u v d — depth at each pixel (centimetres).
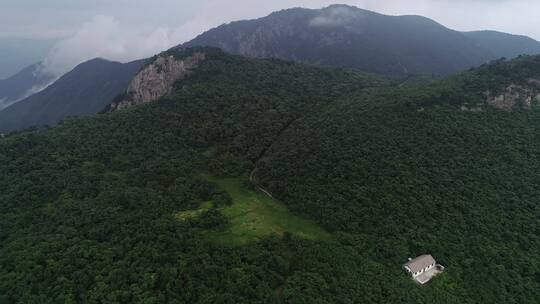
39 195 10931
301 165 12225
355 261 8538
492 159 11462
